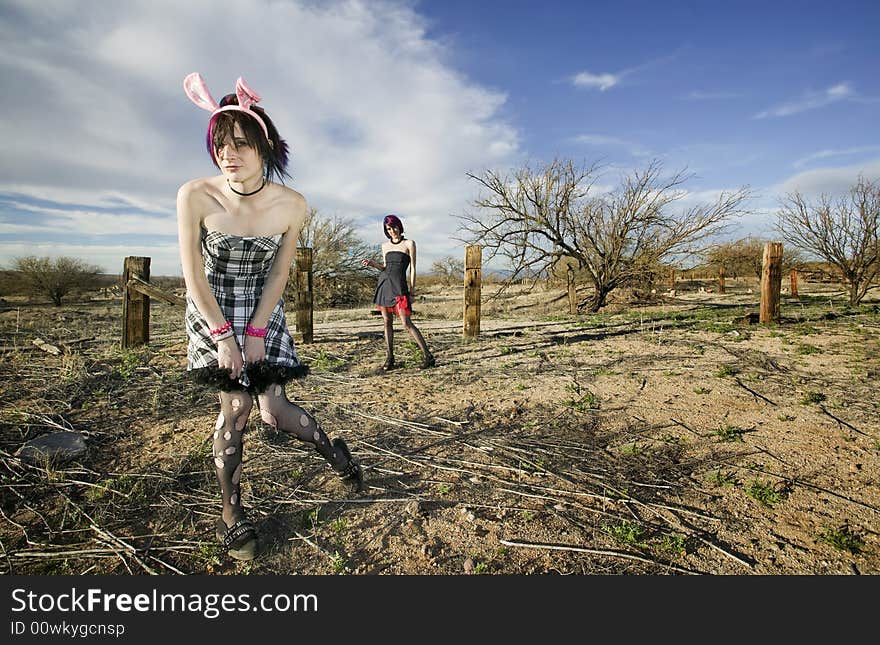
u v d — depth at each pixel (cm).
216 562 233
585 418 409
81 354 622
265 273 240
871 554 231
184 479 306
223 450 234
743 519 261
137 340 681
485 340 787
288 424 259
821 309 1083
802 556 231
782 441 351
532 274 1522
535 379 529
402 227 586
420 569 228
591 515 267
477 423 404
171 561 235
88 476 311
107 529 257
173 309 1616
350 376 560
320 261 2194
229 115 207
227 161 208
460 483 304
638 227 1413
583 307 1520
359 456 341
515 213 1498
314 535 252
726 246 1579
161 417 410
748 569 224
